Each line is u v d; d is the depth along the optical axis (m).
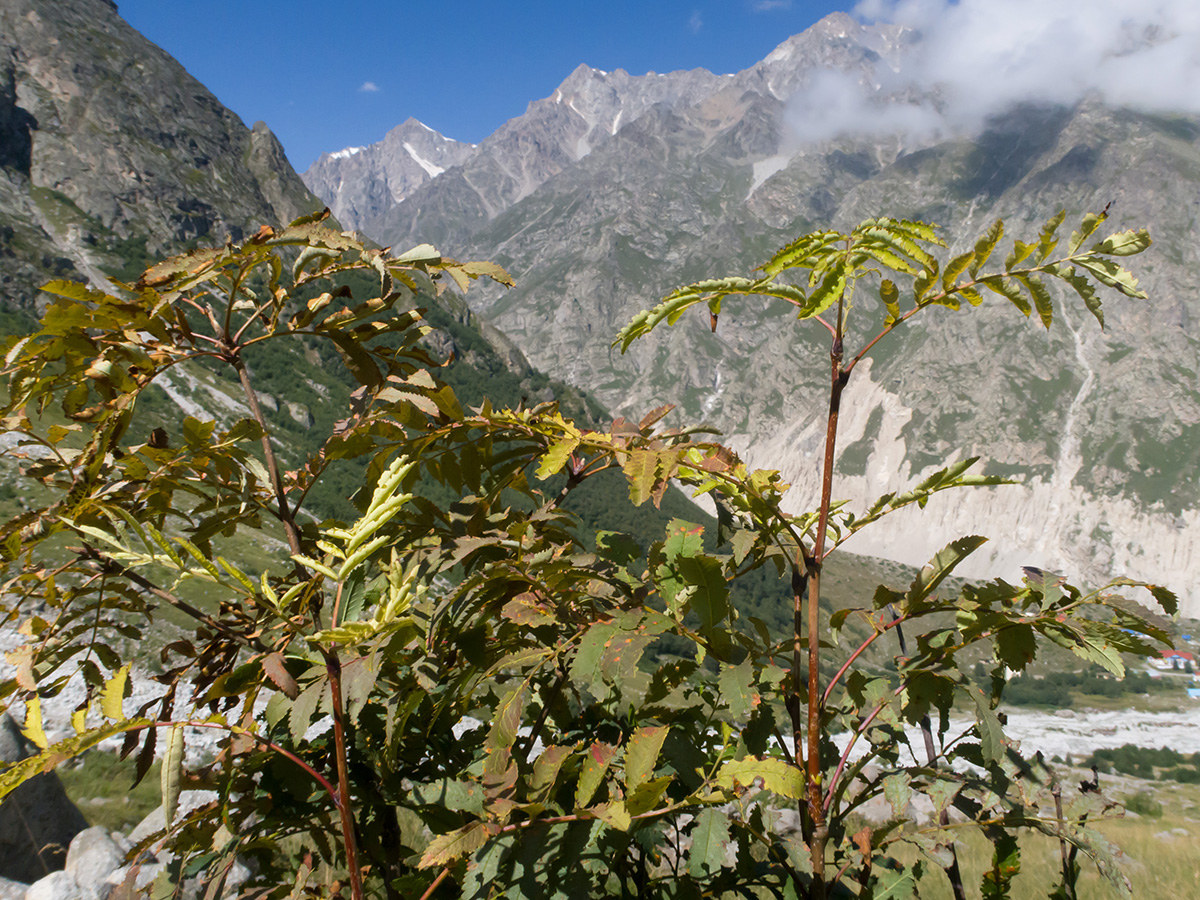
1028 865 4.78
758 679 1.84
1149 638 1.60
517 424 1.91
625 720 2.21
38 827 4.60
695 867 1.59
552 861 1.49
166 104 161.62
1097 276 1.50
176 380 86.06
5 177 124.31
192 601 21.56
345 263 2.20
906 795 1.90
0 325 88.06
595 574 1.91
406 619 1.33
